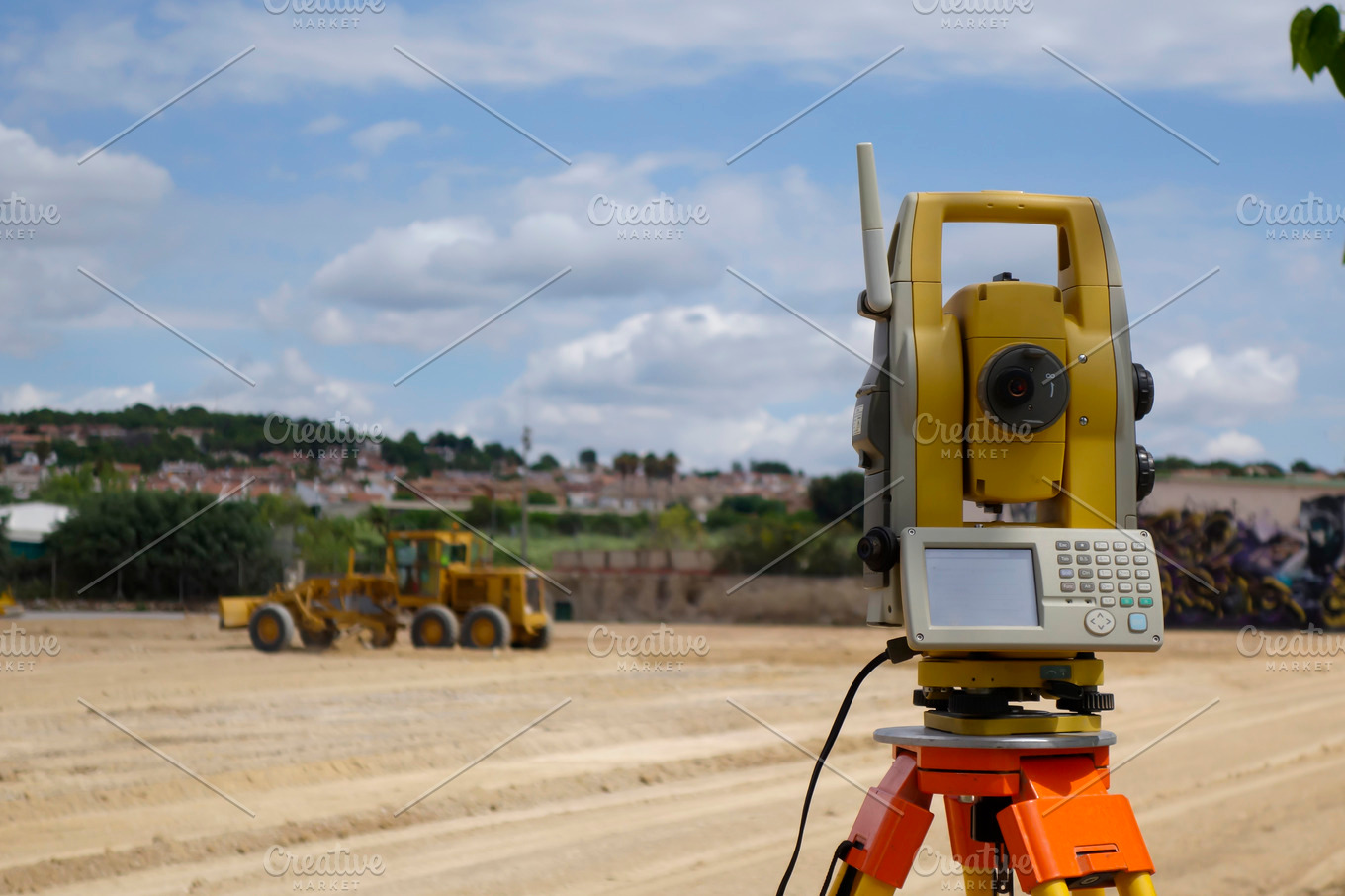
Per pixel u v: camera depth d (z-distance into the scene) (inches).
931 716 97.9
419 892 214.2
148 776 340.8
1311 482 1582.2
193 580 1808.6
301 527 1943.9
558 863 238.2
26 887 216.8
